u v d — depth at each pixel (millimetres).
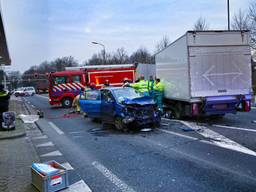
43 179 4184
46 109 19766
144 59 64625
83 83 20469
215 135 8180
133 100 9344
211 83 9914
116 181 4770
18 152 6898
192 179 4719
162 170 5250
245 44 10125
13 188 4453
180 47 10375
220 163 5527
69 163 5926
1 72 34062
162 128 9703
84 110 12352
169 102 12156
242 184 4426
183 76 10242
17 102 29391
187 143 7348
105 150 6969
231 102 10000
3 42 19031
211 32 9852
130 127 9508
